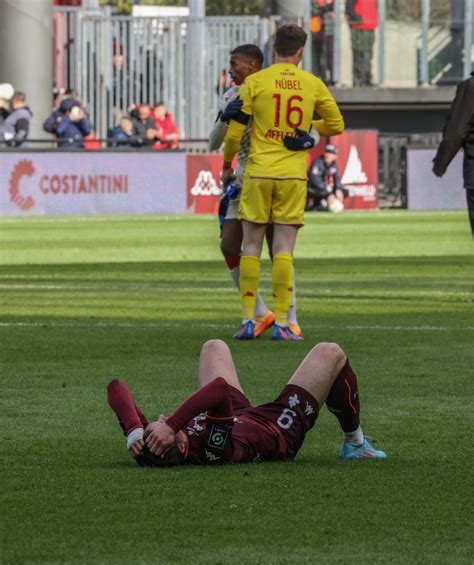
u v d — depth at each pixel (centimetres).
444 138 3009
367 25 9725
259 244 2508
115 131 8012
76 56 9775
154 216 7375
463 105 2991
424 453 1491
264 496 1262
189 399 1316
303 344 2436
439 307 3059
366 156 8219
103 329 2645
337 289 3525
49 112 9219
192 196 7644
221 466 1355
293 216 2491
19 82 9100
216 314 2927
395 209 8312
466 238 5809
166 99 9894
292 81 2452
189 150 8644
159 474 1333
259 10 12431
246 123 2473
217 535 1132
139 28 9838
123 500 1248
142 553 1075
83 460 1448
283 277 2491
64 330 2628
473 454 1491
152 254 4959
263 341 2484
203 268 4281
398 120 9850
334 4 9731
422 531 1149
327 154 7981
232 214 2586
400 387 1956
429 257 4766
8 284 3688
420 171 8188
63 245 5366
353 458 1445
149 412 1753
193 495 1260
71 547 1091
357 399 1410
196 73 9850
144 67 9794
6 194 7288
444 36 9788
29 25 9062
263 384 1981
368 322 2767
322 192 7969
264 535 1133
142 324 2734
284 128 2458
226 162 2530
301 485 1306
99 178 7450
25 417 1720
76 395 1889
